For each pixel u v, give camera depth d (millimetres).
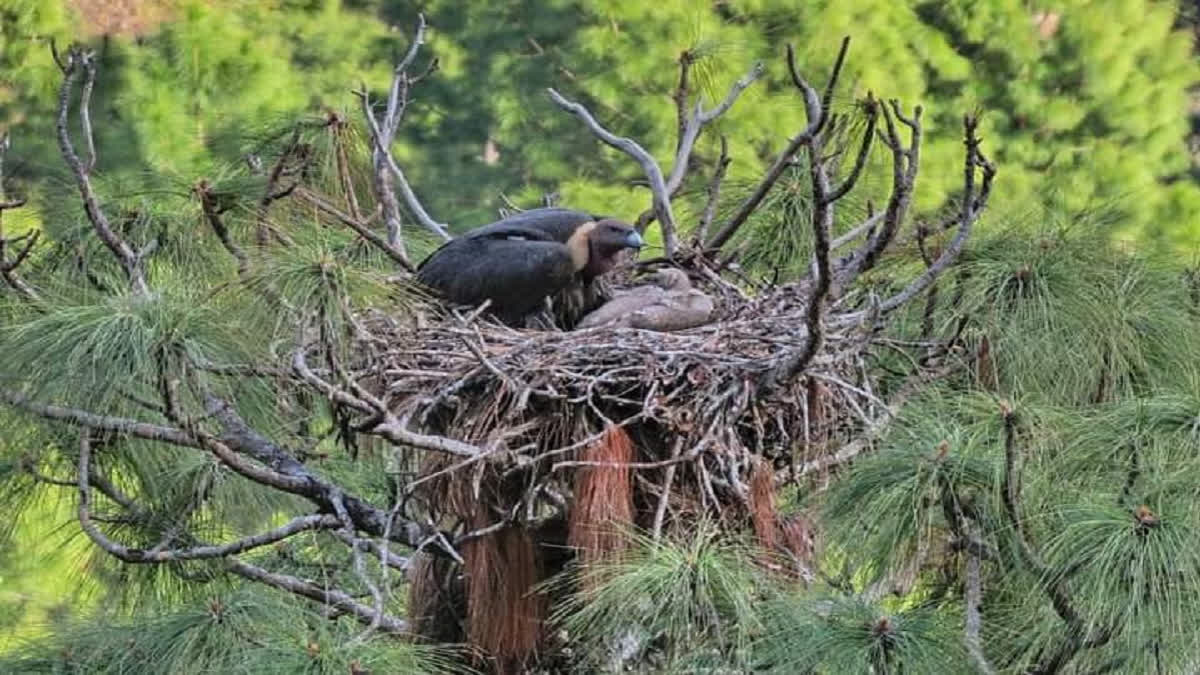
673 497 10453
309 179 12594
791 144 9469
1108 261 11344
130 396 10453
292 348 10484
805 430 10547
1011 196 23375
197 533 11641
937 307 11359
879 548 9766
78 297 10906
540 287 12398
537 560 10945
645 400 10414
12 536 12797
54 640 10891
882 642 9422
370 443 11281
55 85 23016
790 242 13031
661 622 9250
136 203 11594
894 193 10125
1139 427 9562
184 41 23297
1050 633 9797
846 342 10867
